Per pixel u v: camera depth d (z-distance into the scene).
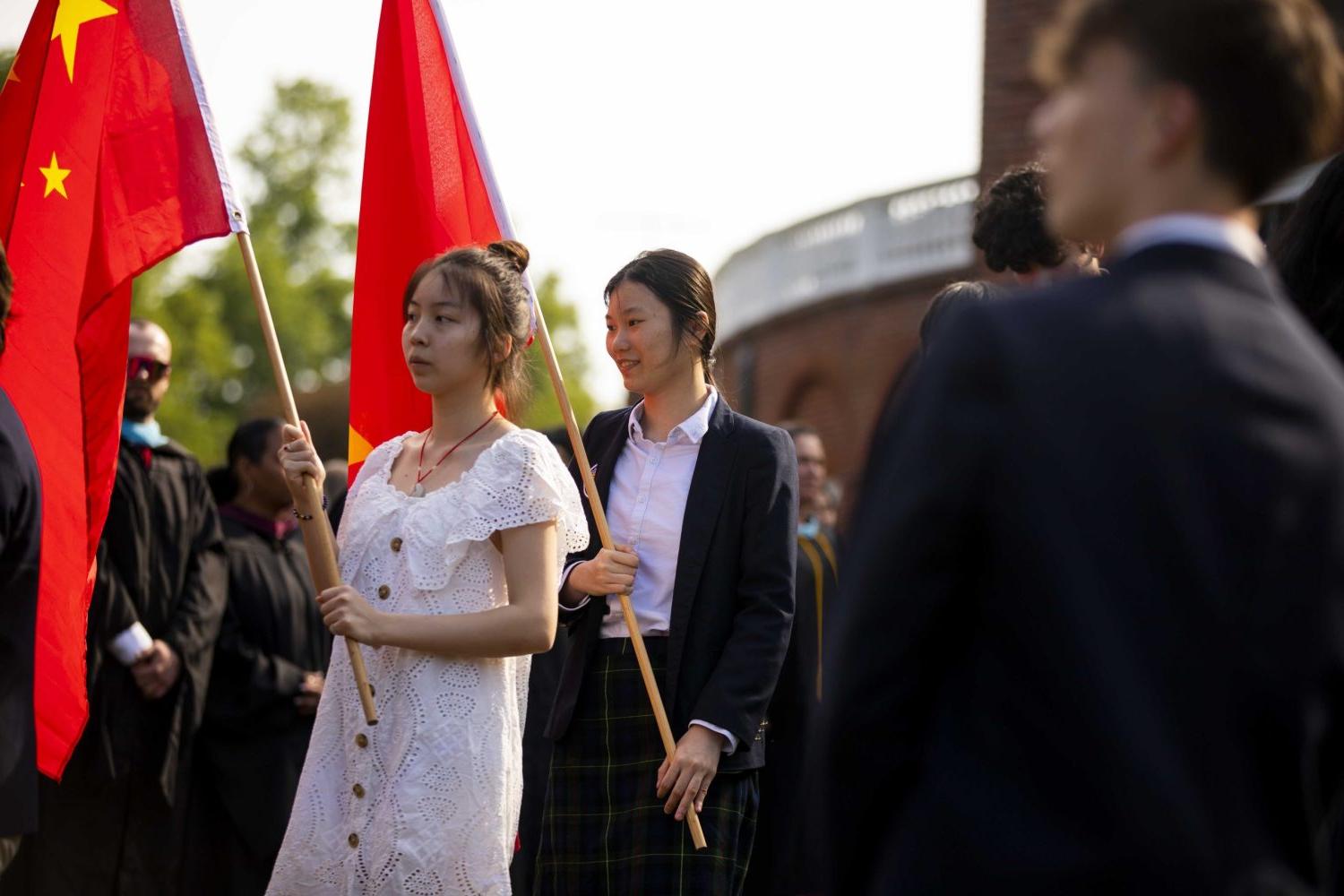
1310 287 2.97
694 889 3.82
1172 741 1.62
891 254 17.56
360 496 3.73
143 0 4.32
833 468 18.08
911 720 1.83
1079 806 1.67
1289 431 1.69
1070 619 1.68
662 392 4.16
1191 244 1.80
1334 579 1.66
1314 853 1.66
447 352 3.63
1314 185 3.02
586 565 3.97
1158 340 1.73
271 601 6.38
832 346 18.23
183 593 5.91
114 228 4.24
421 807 3.43
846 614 1.85
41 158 4.23
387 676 3.55
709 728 3.79
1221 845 1.59
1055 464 1.72
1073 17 1.89
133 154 4.26
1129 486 1.69
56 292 4.18
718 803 3.88
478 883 3.46
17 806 3.14
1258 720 1.63
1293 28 1.80
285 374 3.89
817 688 5.50
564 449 6.29
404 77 4.54
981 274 10.51
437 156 4.51
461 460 3.65
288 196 48.12
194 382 38.88
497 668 3.56
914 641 1.80
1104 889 1.63
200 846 6.06
